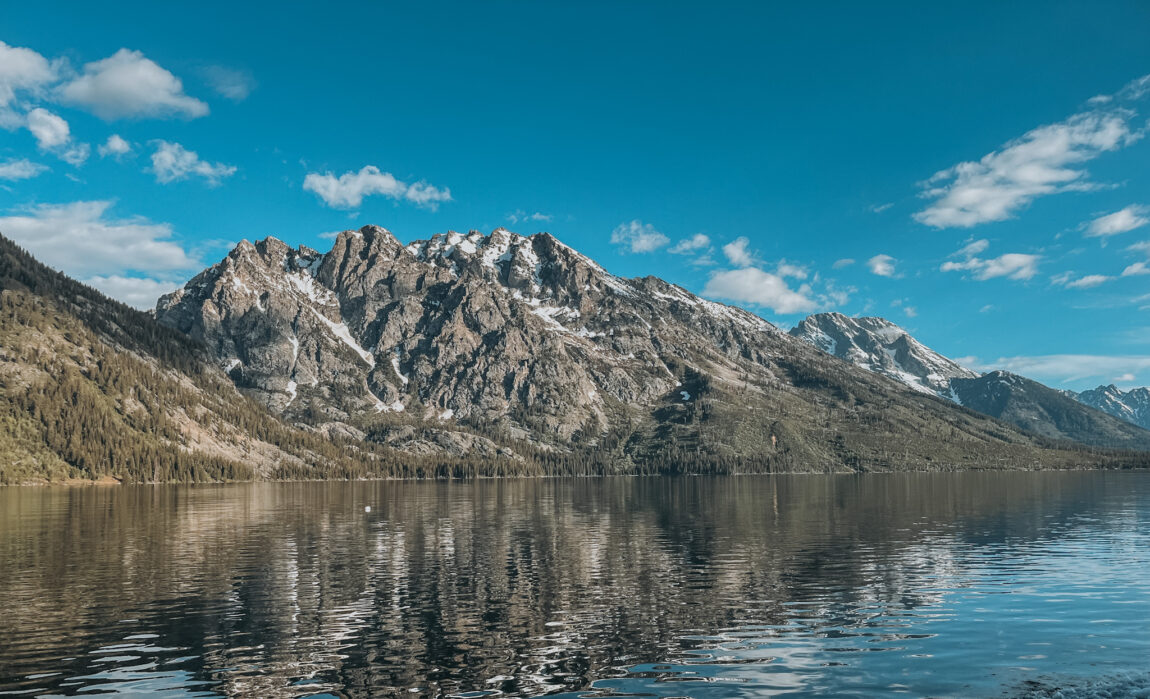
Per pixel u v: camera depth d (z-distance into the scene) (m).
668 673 41.94
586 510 162.75
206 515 142.75
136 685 40.38
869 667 42.91
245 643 48.34
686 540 103.69
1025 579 71.12
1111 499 193.62
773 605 59.47
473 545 98.25
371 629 52.00
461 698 38.16
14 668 43.28
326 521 132.25
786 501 191.00
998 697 38.09
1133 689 39.16
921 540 102.62
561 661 44.25
